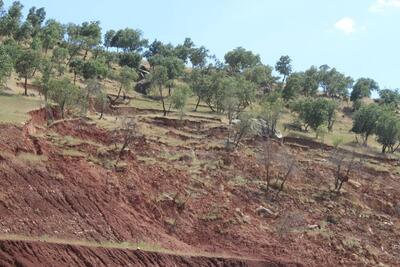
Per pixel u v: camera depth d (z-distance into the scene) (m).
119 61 138.00
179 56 158.25
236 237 56.03
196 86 112.75
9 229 38.44
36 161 46.53
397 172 86.50
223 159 72.06
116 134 68.12
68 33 137.25
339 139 90.81
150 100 106.88
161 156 67.44
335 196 72.44
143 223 49.72
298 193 70.12
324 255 58.28
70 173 48.06
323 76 157.88
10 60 75.75
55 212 42.88
